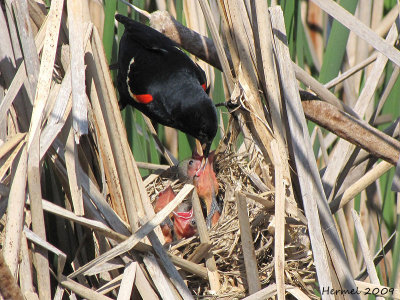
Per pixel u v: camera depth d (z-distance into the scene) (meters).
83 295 6.10
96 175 7.20
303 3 10.78
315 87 7.71
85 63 6.65
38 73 6.57
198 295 6.87
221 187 8.95
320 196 6.73
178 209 9.02
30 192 5.91
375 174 8.05
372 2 10.02
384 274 8.80
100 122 6.61
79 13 6.45
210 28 7.35
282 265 6.06
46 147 6.00
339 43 8.72
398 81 8.93
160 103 9.40
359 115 8.34
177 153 10.85
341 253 6.66
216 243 7.24
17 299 5.30
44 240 5.97
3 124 6.66
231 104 7.89
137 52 9.45
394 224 9.15
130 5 8.66
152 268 6.26
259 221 7.36
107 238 6.67
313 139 9.05
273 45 7.32
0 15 6.82
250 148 8.12
